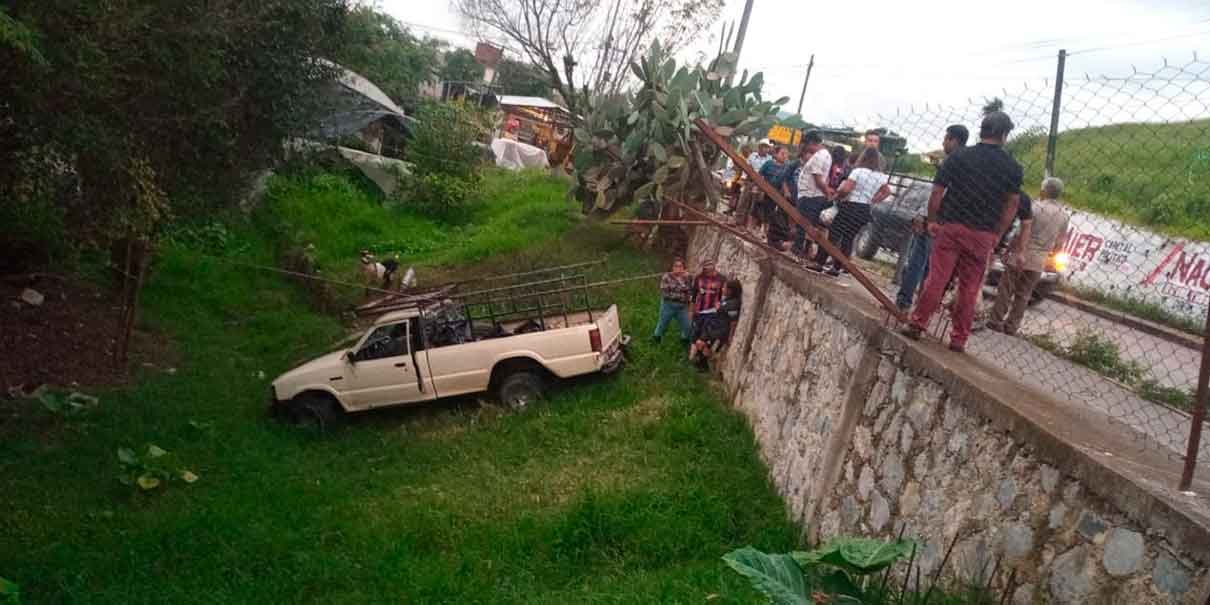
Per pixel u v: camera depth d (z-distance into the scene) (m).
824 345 7.43
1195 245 4.99
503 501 8.03
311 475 9.26
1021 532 4.08
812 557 4.03
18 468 8.53
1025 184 6.62
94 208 9.58
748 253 11.30
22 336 11.63
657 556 6.69
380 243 19.98
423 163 23.25
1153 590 3.25
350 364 10.92
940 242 5.60
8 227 11.86
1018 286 6.86
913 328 5.80
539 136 34.38
